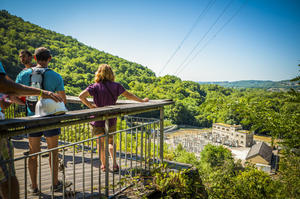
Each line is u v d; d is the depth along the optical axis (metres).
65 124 1.66
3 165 1.41
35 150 2.19
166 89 112.06
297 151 2.17
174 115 103.38
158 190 2.64
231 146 68.56
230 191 4.30
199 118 103.25
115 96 2.76
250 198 3.90
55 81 2.23
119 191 2.39
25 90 1.38
